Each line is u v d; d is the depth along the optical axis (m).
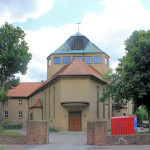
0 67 39.75
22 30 41.59
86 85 36.25
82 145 18.61
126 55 29.89
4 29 40.03
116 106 33.47
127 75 27.59
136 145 18.53
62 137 25.78
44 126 19.33
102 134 18.61
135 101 30.78
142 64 27.12
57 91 38.38
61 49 48.69
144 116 66.50
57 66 47.69
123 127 22.28
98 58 47.81
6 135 19.55
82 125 35.56
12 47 40.09
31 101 62.81
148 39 27.42
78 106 35.94
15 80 41.19
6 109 65.88
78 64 38.66
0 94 38.59
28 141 19.12
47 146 17.92
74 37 48.53
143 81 27.48
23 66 40.31
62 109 36.28
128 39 30.48
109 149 16.62
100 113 40.47
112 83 33.41
